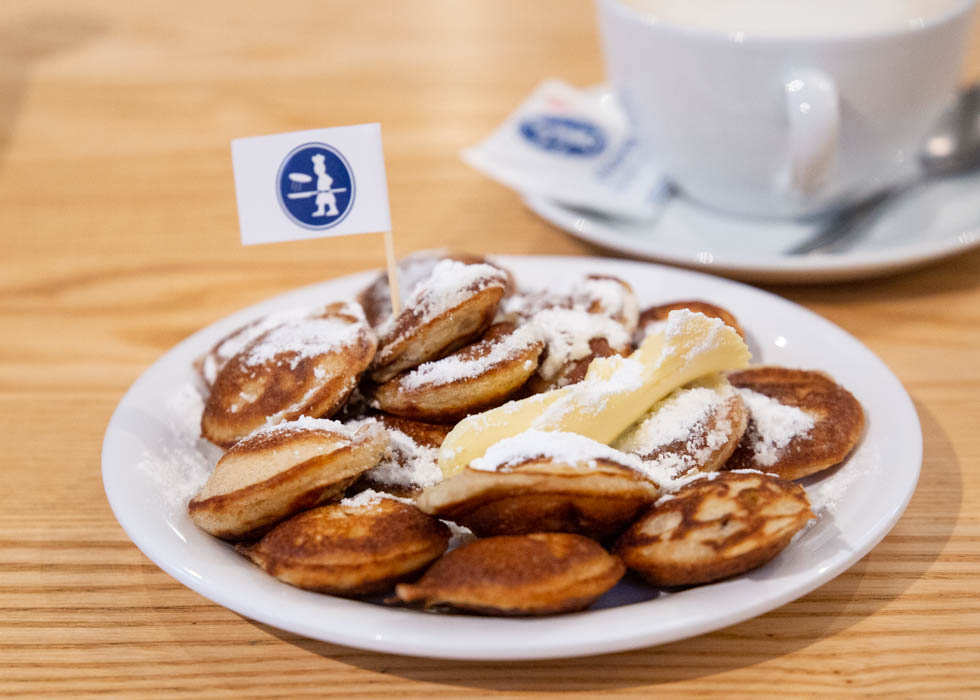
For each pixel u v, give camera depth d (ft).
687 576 1.26
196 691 1.28
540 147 1.95
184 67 2.70
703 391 1.41
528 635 1.21
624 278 1.65
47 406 1.63
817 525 1.31
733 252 1.72
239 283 1.86
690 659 1.28
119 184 2.13
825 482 1.37
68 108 2.47
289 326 1.49
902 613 1.32
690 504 1.28
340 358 1.42
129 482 1.37
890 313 1.73
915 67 1.72
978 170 1.90
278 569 1.27
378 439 1.35
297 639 1.32
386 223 1.49
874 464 1.37
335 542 1.27
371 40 2.87
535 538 1.26
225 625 1.34
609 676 1.27
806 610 1.32
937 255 1.68
